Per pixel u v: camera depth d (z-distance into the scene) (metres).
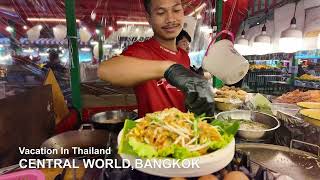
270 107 1.49
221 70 1.44
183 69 0.86
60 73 2.38
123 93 3.04
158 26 1.32
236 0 2.43
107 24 2.85
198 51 2.83
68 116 1.91
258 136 1.10
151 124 0.80
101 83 2.96
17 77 2.34
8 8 2.42
